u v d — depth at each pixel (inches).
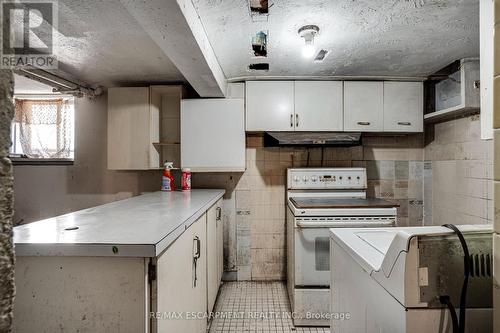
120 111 99.3
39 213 113.6
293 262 86.5
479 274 30.9
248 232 114.3
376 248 44.5
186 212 55.6
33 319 35.0
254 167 114.2
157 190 113.3
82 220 47.7
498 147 25.2
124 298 34.5
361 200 96.7
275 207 114.2
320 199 99.7
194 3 53.8
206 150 101.0
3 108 16.3
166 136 109.7
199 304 61.7
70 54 77.4
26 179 113.3
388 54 79.9
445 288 30.5
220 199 103.7
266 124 100.3
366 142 114.3
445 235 30.8
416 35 68.6
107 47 73.2
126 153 99.3
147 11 46.0
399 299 31.1
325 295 82.5
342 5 55.4
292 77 99.3
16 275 35.1
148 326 34.8
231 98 101.2
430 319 30.1
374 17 60.0
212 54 76.4
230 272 114.3
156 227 42.0
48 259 34.8
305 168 108.2
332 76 98.7
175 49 60.9
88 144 113.4
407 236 30.5
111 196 114.0
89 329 34.7
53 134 123.6
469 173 88.4
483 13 33.3
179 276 45.4
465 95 81.5
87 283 34.6
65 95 118.4
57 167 114.0
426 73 95.7
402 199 114.2
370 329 38.2
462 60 82.4
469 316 30.5
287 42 72.0
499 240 25.5
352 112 100.0
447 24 63.2
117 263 34.5
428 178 110.4
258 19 60.3
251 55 80.3
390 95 100.1
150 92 99.3
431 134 108.7
